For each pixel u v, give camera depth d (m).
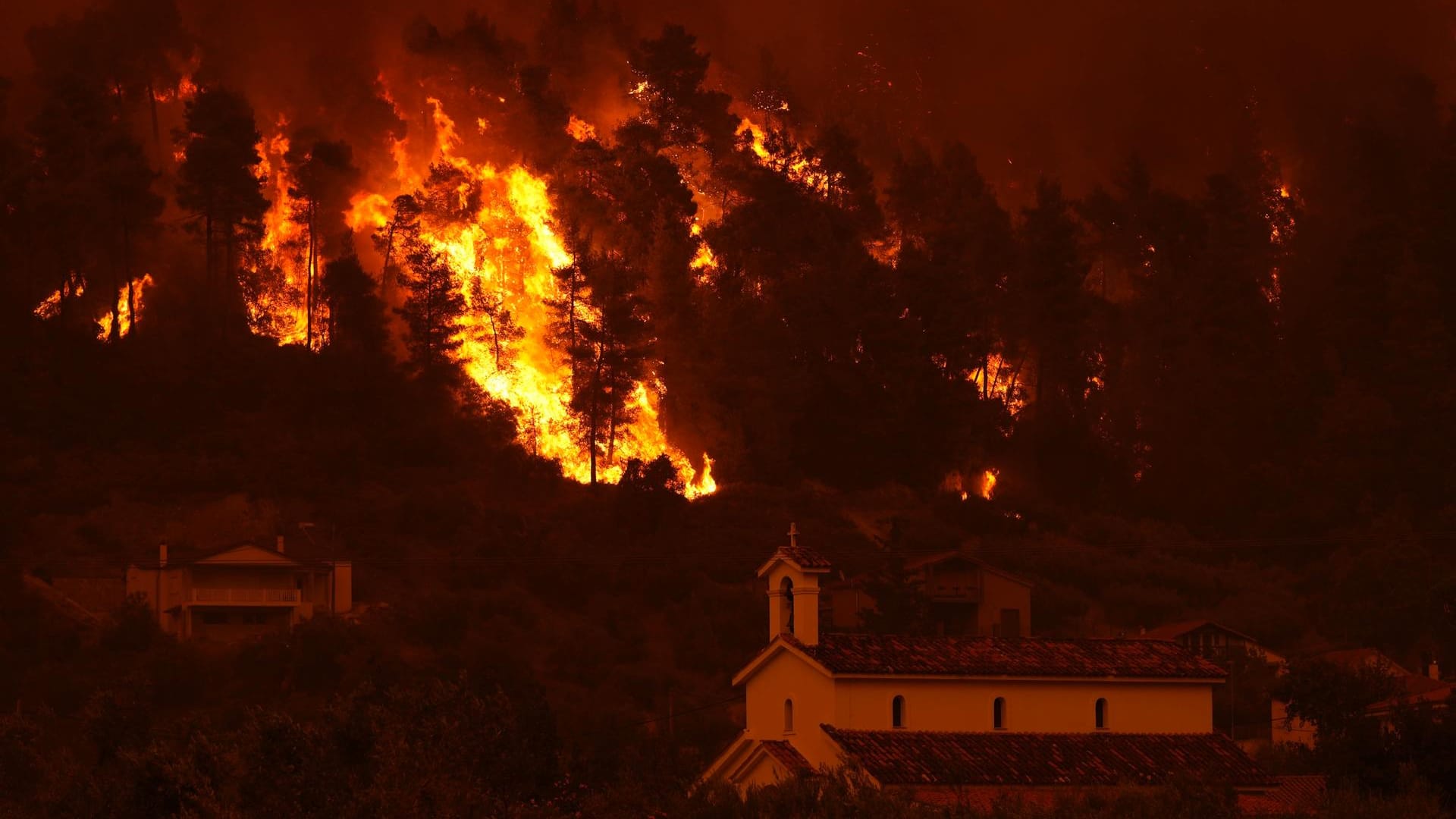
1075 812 55.16
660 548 165.50
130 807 58.41
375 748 58.31
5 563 147.50
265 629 145.75
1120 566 167.62
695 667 142.12
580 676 136.88
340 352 189.62
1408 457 189.38
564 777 64.31
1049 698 74.62
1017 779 69.31
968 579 149.12
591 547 165.12
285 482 170.12
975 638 77.19
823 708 72.19
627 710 127.62
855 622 144.25
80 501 162.75
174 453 175.50
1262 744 111.56
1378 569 155.50
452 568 156.50
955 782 67.75
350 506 167.50
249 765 57.69
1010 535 179.50
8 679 125.81
